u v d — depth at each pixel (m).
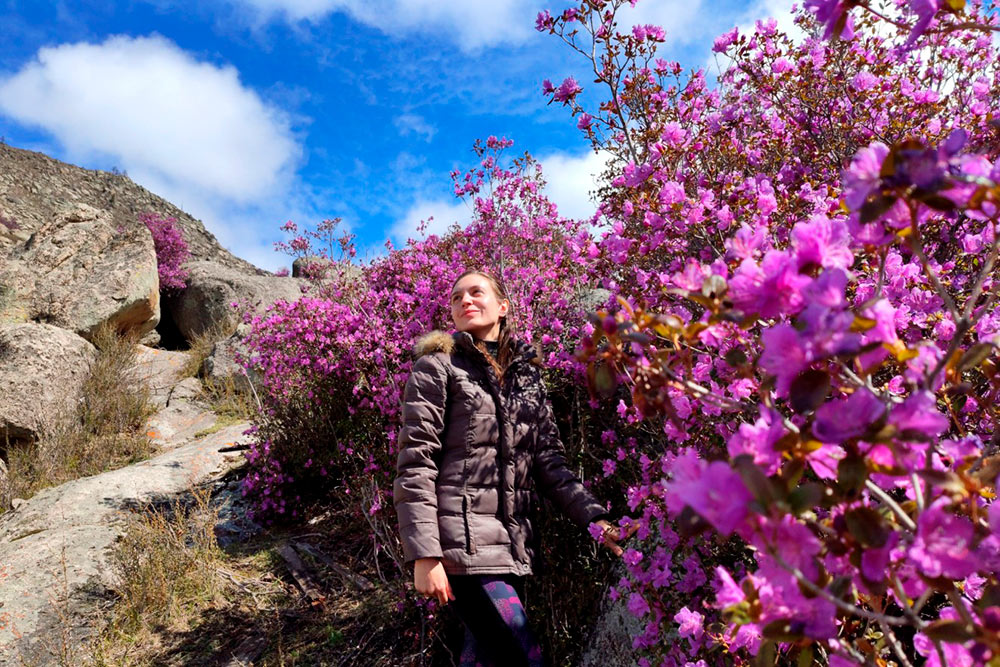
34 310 8.69
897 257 1.46
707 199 2.09
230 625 3.13
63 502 4.35
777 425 0.68
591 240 2.72
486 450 2.03
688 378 0.89
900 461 0.62
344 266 6.23
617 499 2.78
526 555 1.99
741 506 0.59
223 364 7.83
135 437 6.40
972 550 0.62
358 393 4.19
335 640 2.92
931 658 0.76
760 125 3.05
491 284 2.37
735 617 0.68
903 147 0.64
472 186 4.28
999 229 1.41
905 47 0.90
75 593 3.33
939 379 0.77
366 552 3.61
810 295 0.70
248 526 4.19
